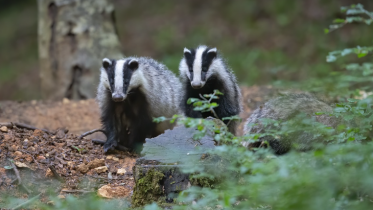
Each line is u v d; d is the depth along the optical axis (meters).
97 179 9.16
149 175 7.81
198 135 7.17
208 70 12.05
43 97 18.17
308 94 11.20
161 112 12.01
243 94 15.92
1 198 8.12
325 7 27.66
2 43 32.81
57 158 9.50
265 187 6.30
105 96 11.55
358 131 8.05
